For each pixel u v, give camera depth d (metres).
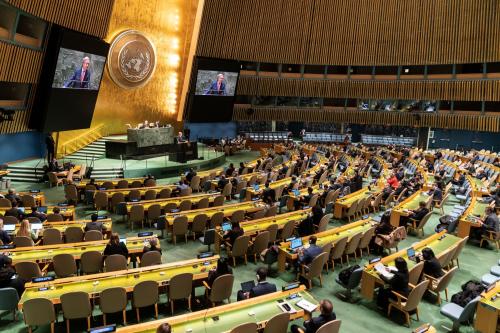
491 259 10.61
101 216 13.12
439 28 27.19
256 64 31.72
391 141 32.06
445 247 9.25
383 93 30.38
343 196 14.31
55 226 9.95
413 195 14.05
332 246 9.04
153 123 24.22
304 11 30.38
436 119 29.05
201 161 21.98
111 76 23.16
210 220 11.34
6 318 6.99
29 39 16.81
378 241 10.37
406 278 7.18
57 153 20.38
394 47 29.02
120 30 23.09
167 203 12.47
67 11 17.77
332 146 30.12
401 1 28.42
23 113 17.83
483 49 25.48
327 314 5.55
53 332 6.27
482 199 14.23
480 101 27.73
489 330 6.49
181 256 10.17
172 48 26.38
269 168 21.02
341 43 30.34
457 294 7.52
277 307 6.12
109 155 20.67
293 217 11.28
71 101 18.97
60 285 6.62
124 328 5.20
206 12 29.55
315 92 31.83
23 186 16.31
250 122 33.59
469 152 26.45
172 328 5.43
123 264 7.83
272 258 9.08
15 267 7.32
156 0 24.53
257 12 30.27
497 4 24.75
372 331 7.00
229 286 7.16
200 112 27.91
